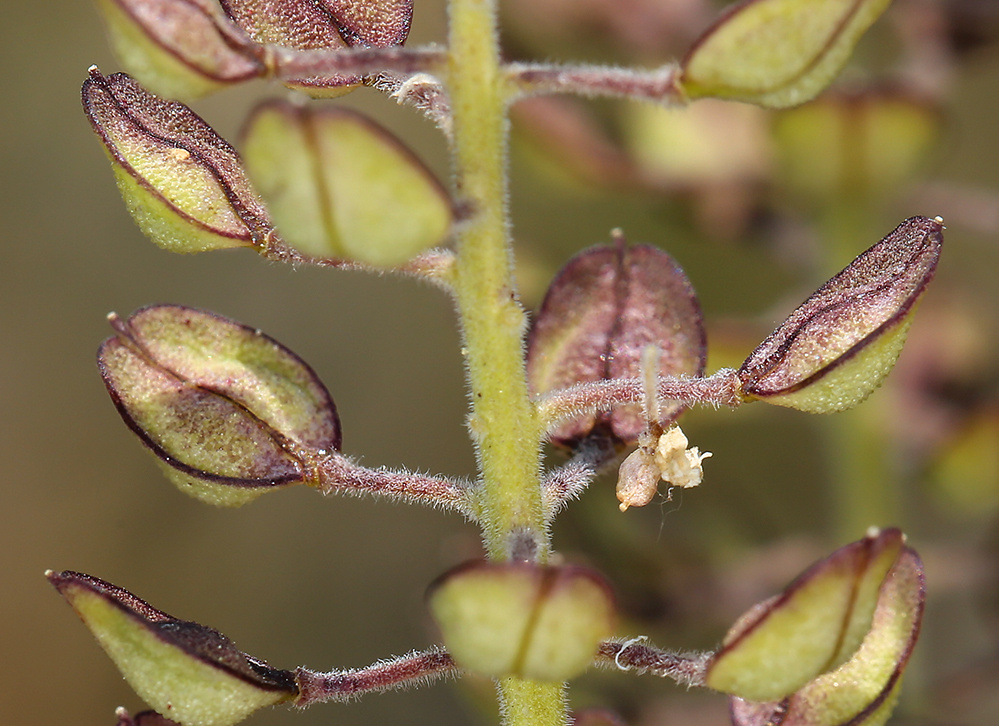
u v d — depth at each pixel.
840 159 0.08
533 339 0.07
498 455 0.06
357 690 0.06
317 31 0.07
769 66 0.06
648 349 0.06
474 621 0.06
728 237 0.08
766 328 0.08
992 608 0.09
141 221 0.07
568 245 0.09
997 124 0.10
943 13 0.08
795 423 0.10
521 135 0.08
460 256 0.06
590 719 0.07
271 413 0.07
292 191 0.06
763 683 0.06
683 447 0.06
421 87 0.07
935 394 0.09
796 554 0.08
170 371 0.07
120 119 0.07
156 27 0.06
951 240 0.10
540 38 0.08
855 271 0.07
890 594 0.07
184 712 0.06
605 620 0.06
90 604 0.06
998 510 0.09
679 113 0.08
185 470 0.07
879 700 0.06
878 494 0.08
